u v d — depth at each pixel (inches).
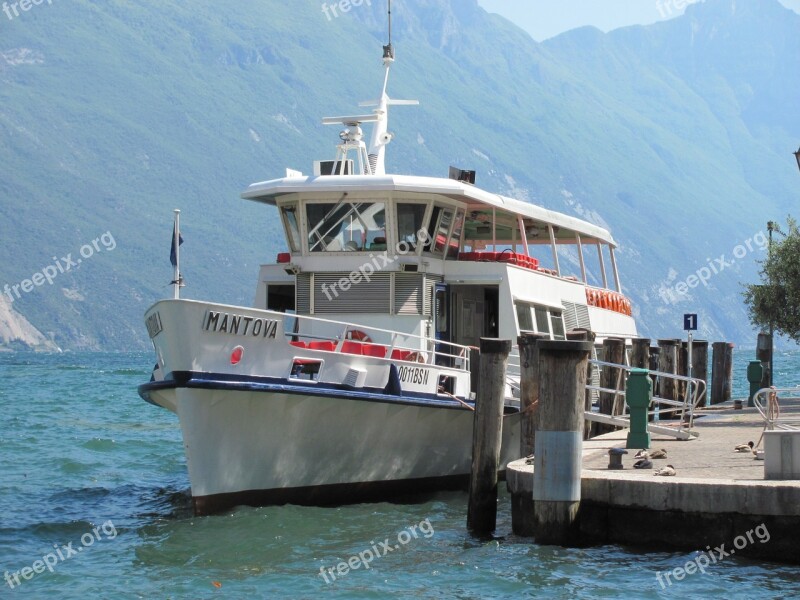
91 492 984.3
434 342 908.0
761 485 580.7
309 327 947.3
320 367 790.5
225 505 768.9
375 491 852.0
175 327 727.1
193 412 737.0
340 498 830.5
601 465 690.2
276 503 796.0
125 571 658.8
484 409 699.4
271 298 1032.8
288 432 782.5
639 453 722.2
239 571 647.8
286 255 1000.9
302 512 792.3
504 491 958.4
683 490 597.9
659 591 562.6
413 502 871.1
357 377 808.3
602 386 940.6
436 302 963.3
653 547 609.6
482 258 1000.2
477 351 918.4
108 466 1179.3
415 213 939.3
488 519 704.4
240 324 748.0
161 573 649.6
